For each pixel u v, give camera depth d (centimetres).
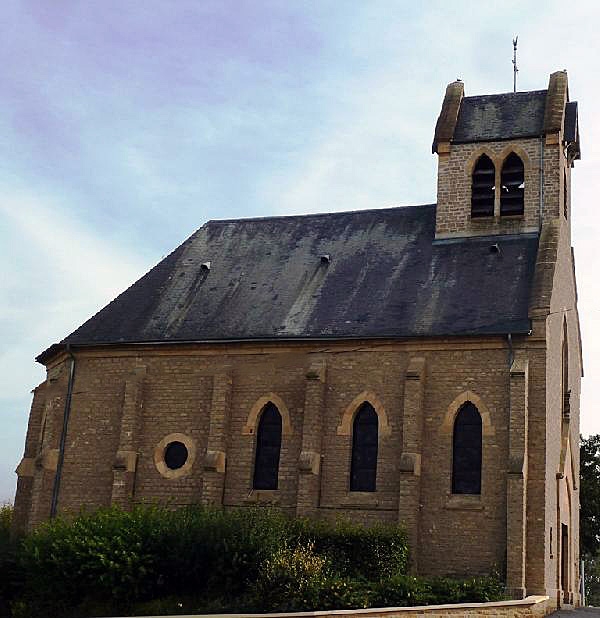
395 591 2555
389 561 2866
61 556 2733
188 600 2611
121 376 3738
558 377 3534
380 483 3253
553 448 3338
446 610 2448
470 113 3988
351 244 3947
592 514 5209
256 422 3503
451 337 3269
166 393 3650
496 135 3828
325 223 4134
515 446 3064
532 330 3192
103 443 3681
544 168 3728
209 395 3591
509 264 3553
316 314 3600
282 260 3991
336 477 3316
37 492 3669
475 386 3225
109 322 3916
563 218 3819
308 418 3353
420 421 3225
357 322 3488
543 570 3002
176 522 2797
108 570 2659
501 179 3788
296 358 3506
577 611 3212
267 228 4225
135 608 2588
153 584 2681
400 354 3359
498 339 3222
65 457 3722
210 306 3838
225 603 2520
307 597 2434
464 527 3100
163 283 4072
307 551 2688
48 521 3431
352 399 3375
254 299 3800
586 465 5309
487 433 3158
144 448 3612
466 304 3416
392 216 4038
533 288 3309
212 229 4344
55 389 3834
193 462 3534
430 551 3116
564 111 3862
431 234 3847
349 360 3422
